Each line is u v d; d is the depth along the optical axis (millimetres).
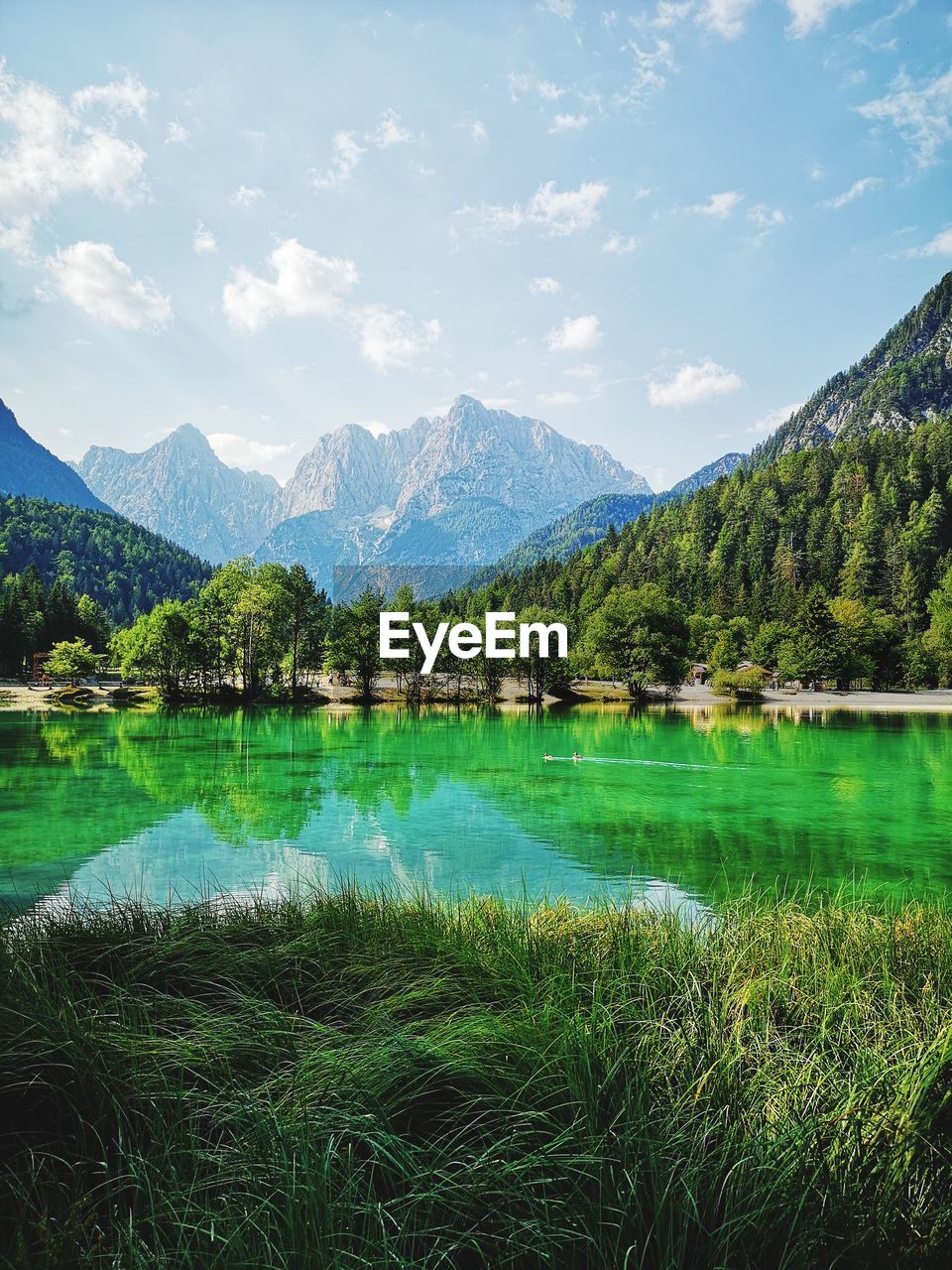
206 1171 2785
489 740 37344
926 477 148875
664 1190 2424
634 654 70500
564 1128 2842
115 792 21625
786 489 167375
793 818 18094
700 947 5586
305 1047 3648
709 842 15250
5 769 26406
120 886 11773
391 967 4914
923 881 12133
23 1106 3195
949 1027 3295
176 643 65688
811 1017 4152
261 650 69375
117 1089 3195
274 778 24578
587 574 158500
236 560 70938
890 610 115062
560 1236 2395
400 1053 3406
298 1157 2670
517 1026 3643
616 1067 3066
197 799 20562
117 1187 2625
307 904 7301
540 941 5512
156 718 50125
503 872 12773
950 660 91812
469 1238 2426
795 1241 2383
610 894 11047
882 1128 2844
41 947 5121
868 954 5422
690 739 38219
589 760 29484
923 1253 2393
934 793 21781
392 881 12008
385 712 57344
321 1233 2355
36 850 14523
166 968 4973
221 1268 2240
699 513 169125
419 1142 3006
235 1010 4312
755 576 135000
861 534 130250
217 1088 3205
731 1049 3510
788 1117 2941
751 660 104500
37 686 82625
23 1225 2410
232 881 12117
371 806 19562
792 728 44469
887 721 49719
